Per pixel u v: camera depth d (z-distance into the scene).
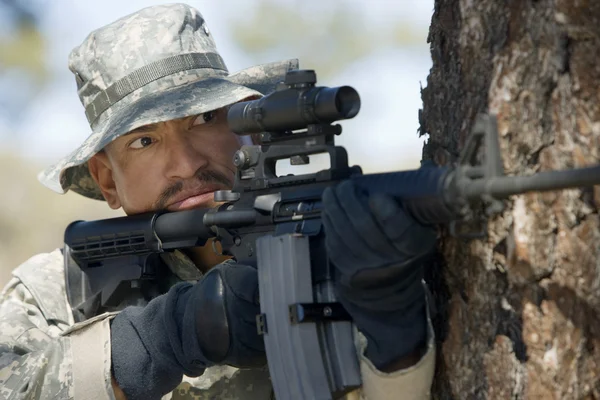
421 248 2.64
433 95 3.00
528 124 2.73
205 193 4.09
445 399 2.95
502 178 2.45
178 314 3.31
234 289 3.15
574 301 2.69
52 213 13.77
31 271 4.19
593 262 2.67
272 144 3.22
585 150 2.66
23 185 13.84
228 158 4.16
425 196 2.58
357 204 2.64
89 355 3.43
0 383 3.45
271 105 3.09
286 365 2.94
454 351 2.91
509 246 2.75
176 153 4.06
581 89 2.67
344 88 2.98
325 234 2.89
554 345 2.71
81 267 4.16
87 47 4.36
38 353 3.50
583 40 2.66
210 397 3.78
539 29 2.70
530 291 2.74
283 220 3.14
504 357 2.79
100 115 4.27
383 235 2.61
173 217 3.92
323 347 2.93
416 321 2.84
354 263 2.68
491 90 2.78
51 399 3.40
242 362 3.18
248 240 3.39
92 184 4.64
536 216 2.72
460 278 2.88
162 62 4.19
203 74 4.24
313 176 3.09
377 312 2.79
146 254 4.03
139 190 4.12
